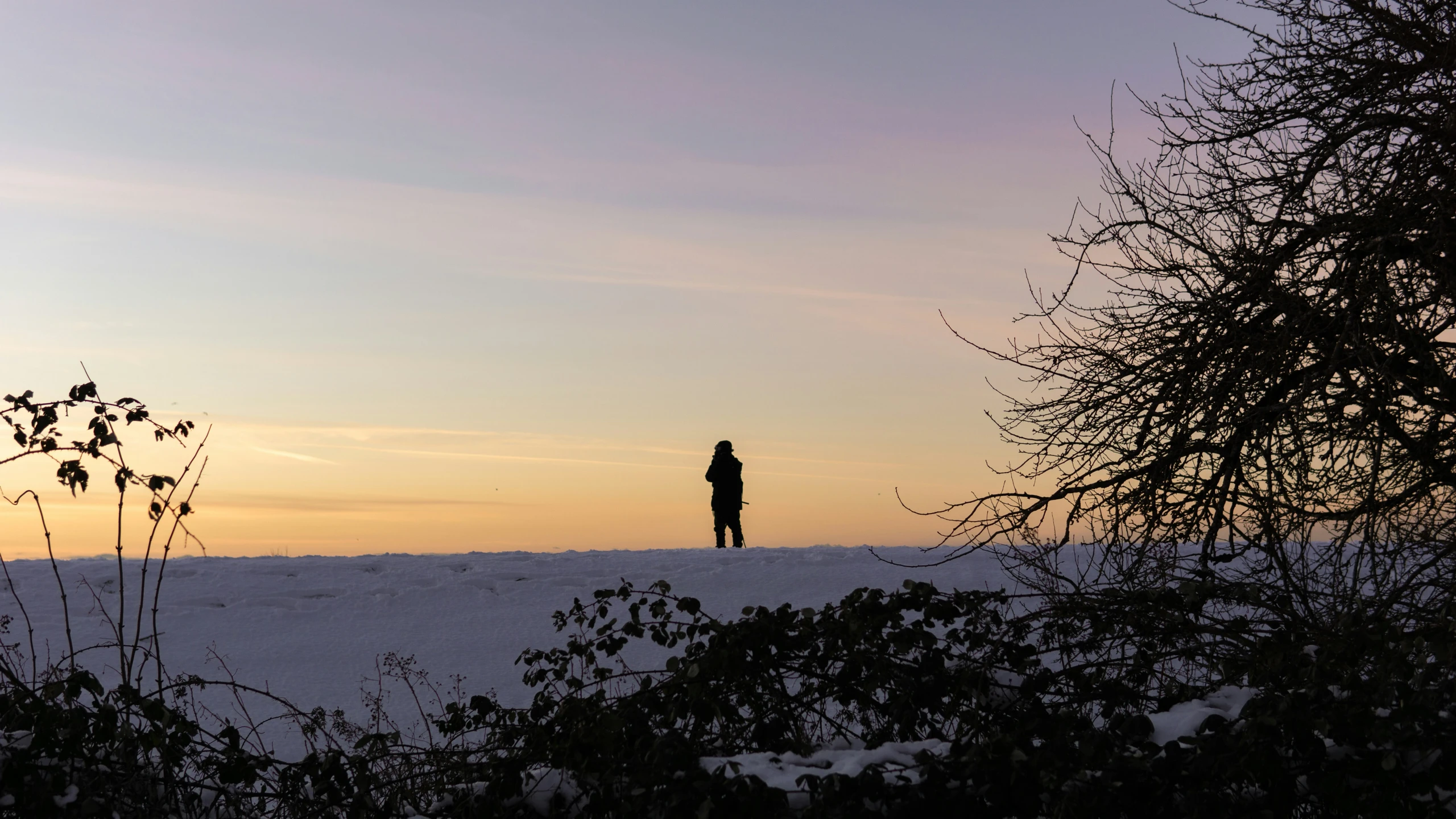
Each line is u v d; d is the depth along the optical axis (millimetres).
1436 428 5191
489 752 4512
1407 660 3492
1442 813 3080
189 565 12211
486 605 10859
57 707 3785
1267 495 5426
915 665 4562
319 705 8078
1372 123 5410
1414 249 4984
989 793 3406
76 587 10914
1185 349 5547
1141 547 5586
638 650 9320
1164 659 4566
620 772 3740
